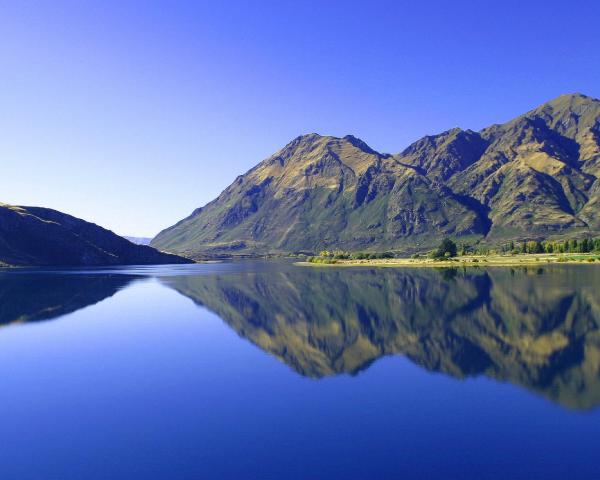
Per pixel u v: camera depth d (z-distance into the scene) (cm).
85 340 7225
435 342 6812
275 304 11212
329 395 4547
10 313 10025
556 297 10544
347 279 17925
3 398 4581
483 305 9981
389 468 3100
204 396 4559
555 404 4222
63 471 3142
